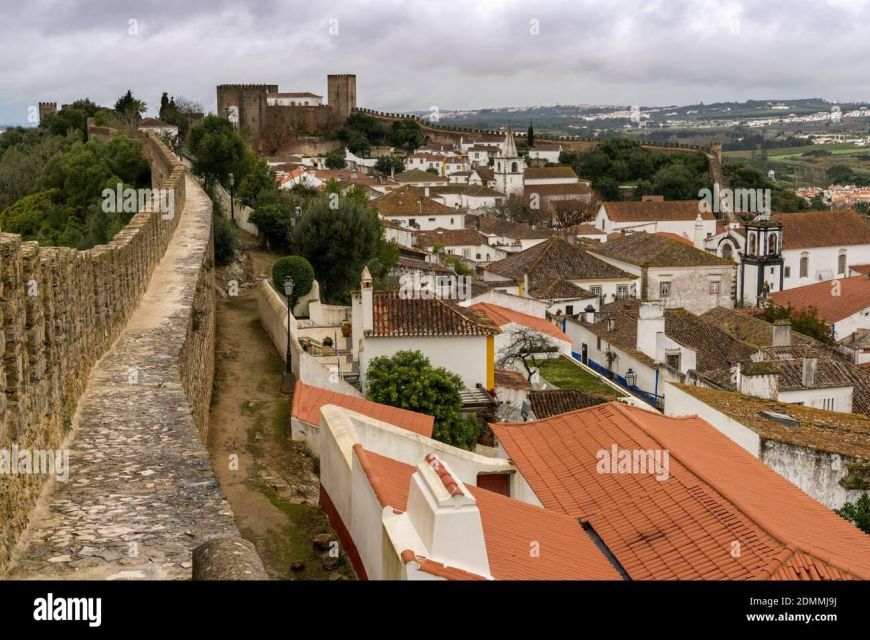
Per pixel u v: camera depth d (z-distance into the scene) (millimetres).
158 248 29172
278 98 168250
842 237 94938
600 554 13352
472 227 108312
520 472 16453
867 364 43875
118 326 19344
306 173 102062
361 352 31016
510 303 52938
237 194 59375
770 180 158500
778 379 33188
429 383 26734
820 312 67750
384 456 14859
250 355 31984
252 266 48750
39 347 11320
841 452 22469
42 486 11039
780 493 15648
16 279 10336
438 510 10844
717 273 72625
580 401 32312
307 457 21438
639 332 45500
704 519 13648
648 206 114625
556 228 110938
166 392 15352
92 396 15023
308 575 13906
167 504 10859
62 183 53719
